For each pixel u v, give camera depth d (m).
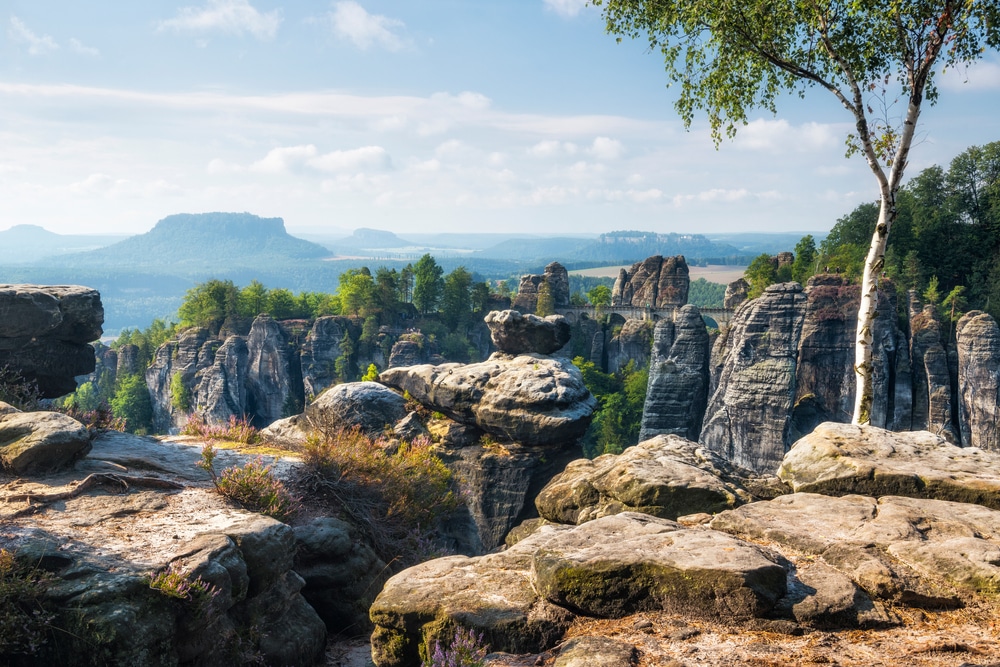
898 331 106.81
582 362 153.88
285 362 172.88
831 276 108.50
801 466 10.34
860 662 5.62
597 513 10.47
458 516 22.95
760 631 6.17
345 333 175.25
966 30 15.78
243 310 194.38
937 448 10.38
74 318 15.68
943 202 139.00
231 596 8.50
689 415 122.69
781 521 8.44
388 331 179.62
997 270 122.19
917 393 104.69
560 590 6.72
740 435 104.75
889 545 7.48
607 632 6.32
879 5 16.69
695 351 124.19
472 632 6.23
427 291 195.75
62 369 15.67
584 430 23.27
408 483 15.30
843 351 104.38
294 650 9.53
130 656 7.16
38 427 10.95
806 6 17.23
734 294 160.12
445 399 23.98
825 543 7.68
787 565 7.26
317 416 20.73
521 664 6.12
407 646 6.99
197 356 177.62
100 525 9.30
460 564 7.85
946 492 9.05
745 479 10.69
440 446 23.53
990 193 130.75
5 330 14.49
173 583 7.67
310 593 11.41
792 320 102.19
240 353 175.25
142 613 7.49
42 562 7.84
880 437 10.57
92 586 7.52
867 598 6.59
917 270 122.50
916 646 5.81
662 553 6.91
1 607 7.05
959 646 5.76
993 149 133.50
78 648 7.11
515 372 24.23
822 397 105.69
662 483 10.00
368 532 13.65
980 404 98.88
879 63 17.86
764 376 103.00
